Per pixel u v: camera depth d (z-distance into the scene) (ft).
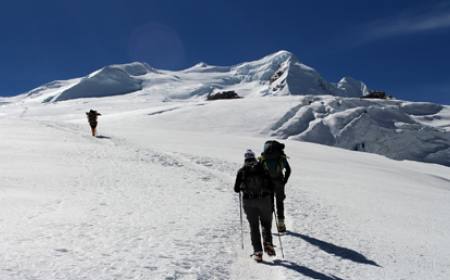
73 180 50.96
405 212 52.42
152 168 66.64
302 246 30.30
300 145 151.43
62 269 19.97
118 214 34.73
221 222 34.99
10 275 18.34
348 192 63.72
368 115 328.90
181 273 21.53
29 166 58.65
